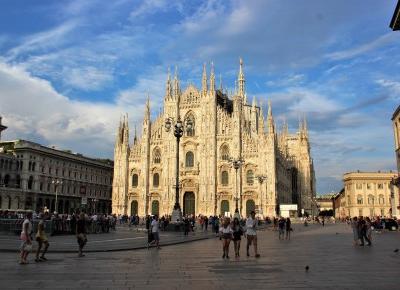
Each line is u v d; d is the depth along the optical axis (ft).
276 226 267.80
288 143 571.28
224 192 368.68
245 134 374.63
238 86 470.39
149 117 408.26
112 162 566.77
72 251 102.06
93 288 52.29
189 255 96.78
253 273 65.62
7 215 215.92
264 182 356.38
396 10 87.40
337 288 52.31
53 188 428.56
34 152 406.21
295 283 56.08
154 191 394.52
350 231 235.81
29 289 51.57
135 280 58.65
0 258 86.94
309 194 544.62
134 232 201.46
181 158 386.73
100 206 510.58
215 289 51.72
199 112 389.19
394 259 86.12
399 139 282.77
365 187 595.88
